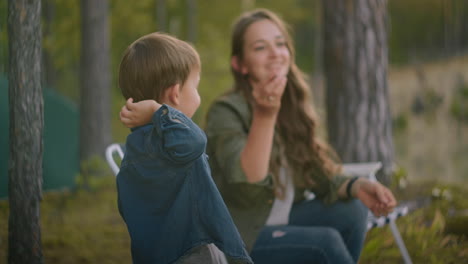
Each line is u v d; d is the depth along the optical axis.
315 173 2.59
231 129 2.24
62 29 12.33
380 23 5.23
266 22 2.57
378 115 5.22
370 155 5.21
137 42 1.82
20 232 1.98
